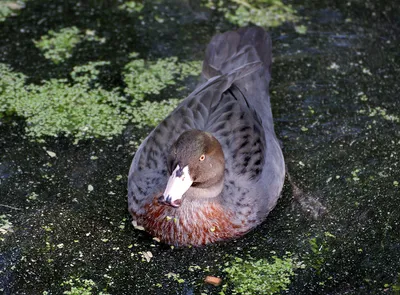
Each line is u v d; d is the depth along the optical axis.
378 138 11.02
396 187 10.23
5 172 10.25
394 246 9.36
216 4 13.64
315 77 12.11
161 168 9.38
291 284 8.82
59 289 8.66
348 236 9.52
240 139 9.64
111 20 13.19
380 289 8.76
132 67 12.23
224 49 11.23
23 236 9.34
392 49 12.66
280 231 9.66
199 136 8.89
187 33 12.95
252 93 10.62
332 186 10.30
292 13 13.46
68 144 10.77
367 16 13.36
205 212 9.27
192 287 8.78
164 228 9.33
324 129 11.19
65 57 12.36
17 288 8.64
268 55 11.41
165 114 11.34
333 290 8.74
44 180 10.19
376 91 11.84
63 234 9.41
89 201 9.95
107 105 11.47
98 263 9.05
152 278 8.89
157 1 13.64
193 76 12.08
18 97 11.50
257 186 9.55
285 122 11.30
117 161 10.55
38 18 13.14
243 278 8.91
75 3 13.52
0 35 12.72
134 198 9.47
